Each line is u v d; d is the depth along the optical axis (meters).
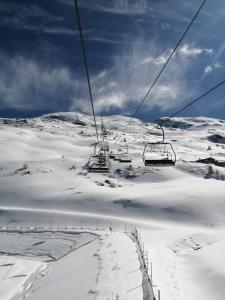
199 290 30.62
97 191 83.75
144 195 78.44
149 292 23.48
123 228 61.72
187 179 97.81
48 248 50.41
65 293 27.22
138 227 61.62
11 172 106.56
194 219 66.69
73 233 54.97
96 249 40.06
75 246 49.25
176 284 30.72
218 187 81.19
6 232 59.53
